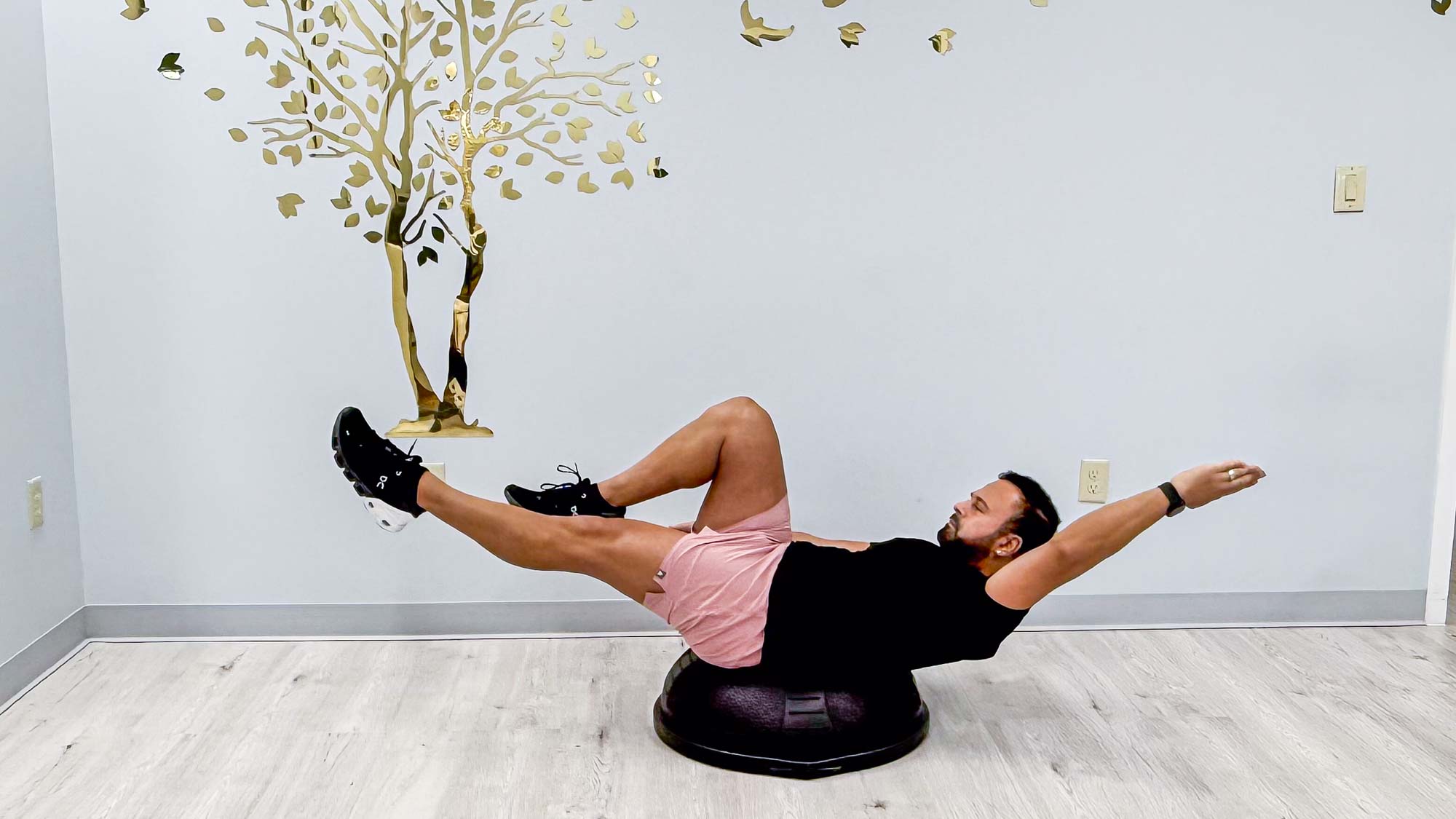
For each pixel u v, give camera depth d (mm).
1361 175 2652
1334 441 2762
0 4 2305
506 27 2523
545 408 2662
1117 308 2689
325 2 2498
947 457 2729
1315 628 2811
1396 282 2703
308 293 2592
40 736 2154
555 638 2729
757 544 2131
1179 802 1920
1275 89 2621
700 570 2059
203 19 2484
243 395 2623
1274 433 2754
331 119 2537
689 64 2559
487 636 2730
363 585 2713
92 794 1927
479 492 2688
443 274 2600
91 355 2588
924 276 2658
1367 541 2809
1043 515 2166
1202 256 2676
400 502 2143
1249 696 2375
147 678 2447
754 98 2576
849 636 2027
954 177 2627
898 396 2699
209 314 2586
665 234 2613
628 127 2572
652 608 2154
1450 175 2666
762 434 2217
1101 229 2658
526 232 2596
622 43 2545
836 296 2654
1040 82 2602
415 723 2232
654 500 2689
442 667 2535
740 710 2035
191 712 2273
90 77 2490
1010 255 2658
